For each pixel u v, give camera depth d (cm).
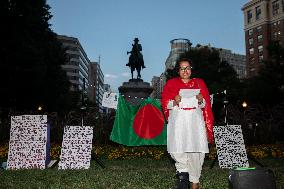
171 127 412
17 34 2581
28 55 2592
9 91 2662
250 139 1387
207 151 402
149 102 927
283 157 1090
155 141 920
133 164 877
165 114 424
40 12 2948
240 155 761
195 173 416
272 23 7269
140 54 2372
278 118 1513
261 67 3869
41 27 3014
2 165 759
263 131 1415
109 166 819
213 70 4472
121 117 926
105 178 556
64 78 3372
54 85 3134
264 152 1088
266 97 3747
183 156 405
